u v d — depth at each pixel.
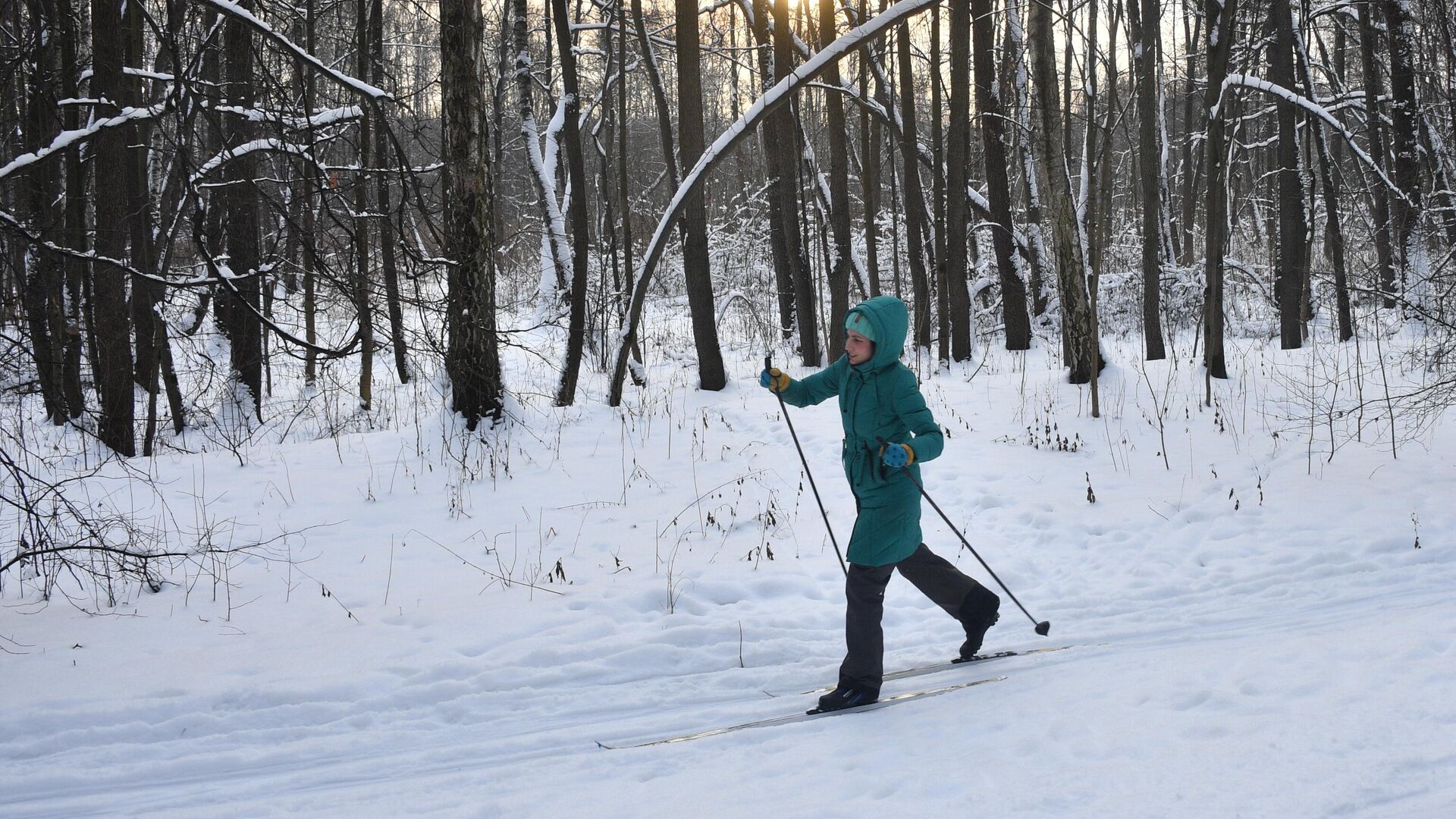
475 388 10.40
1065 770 3.19
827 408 11.73
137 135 11.10
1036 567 6.60
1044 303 17.66
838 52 10.20
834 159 14.76
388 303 7.70
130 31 10.83
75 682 4.90
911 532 4.36
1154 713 3.63
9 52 9.44
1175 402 10.88
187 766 4.08
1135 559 6.64
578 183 12.12
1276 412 10.10
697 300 12.87
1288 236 14.76
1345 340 15.16
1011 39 16.11
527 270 25.55
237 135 7.29
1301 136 18.73
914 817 2.97
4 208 6.73
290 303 7.46
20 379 7.63
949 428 10.66
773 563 6.72
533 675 5.00
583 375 15.66
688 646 5.42
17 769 4.06
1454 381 8.51
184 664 5.13
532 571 6.69
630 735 4.25
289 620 5.82
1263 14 17.69
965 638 5.34
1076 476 8.56
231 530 7.66
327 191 7.00
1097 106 22.53
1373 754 3.01
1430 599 5.35
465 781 3.79
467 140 9.93
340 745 4.27
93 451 9.95
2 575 6.56
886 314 4.27
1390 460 8.26
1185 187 24.91
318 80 15.84
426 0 10.81
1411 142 15.34
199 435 12.71
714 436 10.53
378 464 9.48
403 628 5.69
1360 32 17.39
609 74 17.47
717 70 33.25
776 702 4.58
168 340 12.94
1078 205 15.12
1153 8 13.68
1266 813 2.72
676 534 7.43
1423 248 15.13
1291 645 4.30
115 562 6.21
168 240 10.91
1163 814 2.78
